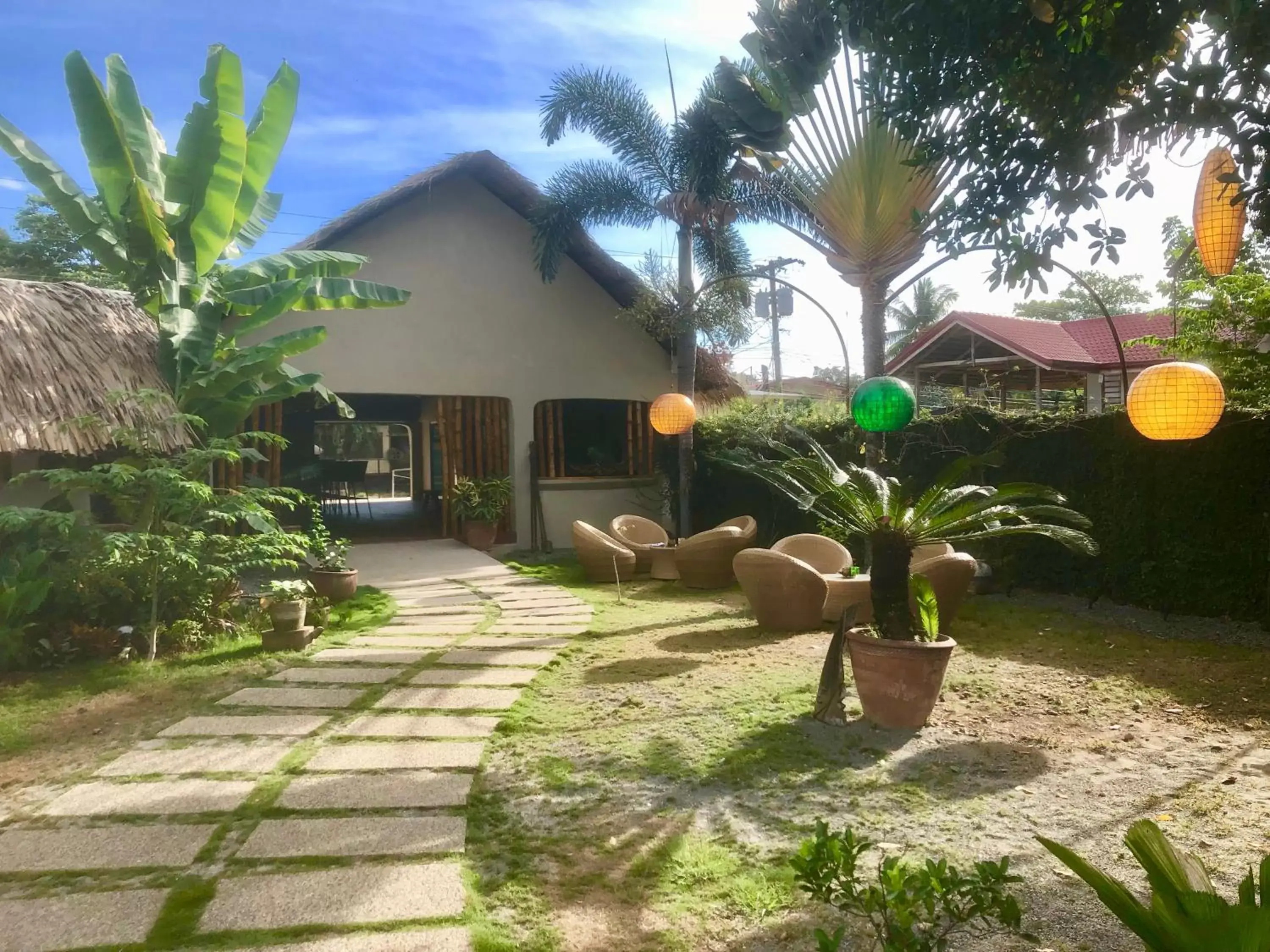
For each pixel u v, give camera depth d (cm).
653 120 1245
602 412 1460
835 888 266
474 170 1241
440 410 1316
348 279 1042
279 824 353
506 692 552
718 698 537
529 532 1329
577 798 386
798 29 403
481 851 333
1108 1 275
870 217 782
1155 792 388
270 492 750
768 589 729
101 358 813
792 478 512
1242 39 258
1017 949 264
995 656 651
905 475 1009
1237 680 575
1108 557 840
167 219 822
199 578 679
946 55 300
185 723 490
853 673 535
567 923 281
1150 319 2092
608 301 1389
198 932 270
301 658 643
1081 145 303
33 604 607
